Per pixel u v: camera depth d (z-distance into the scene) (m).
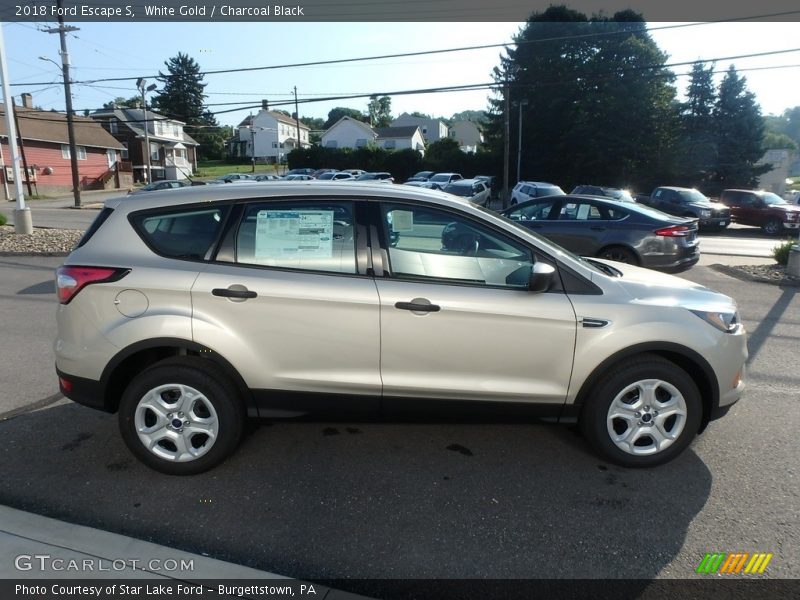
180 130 65.56
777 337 6.63
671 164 42.94
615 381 3.44
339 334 3.34
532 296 3.39
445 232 3.47
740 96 42.56
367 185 3.62
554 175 46.50
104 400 3.42
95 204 33.03
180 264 3.38
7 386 4.86
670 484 3.41
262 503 3.18
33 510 3.07
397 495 3.28
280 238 3.43
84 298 3.34
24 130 39.81
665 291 3.63
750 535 2.93
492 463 3.65
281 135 86.44
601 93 43.28
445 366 3.39
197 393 3.36
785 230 21.06
